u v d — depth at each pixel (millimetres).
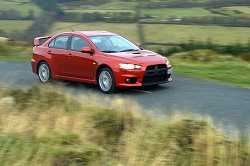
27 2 65062
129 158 5238
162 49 20781
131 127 6367
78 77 11266
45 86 9531
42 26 48531
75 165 5152
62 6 58750
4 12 57156
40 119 6984
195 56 17391
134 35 36406
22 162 5176
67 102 8148
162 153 5223
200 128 5875
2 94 8820
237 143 5504
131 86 10164
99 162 5211
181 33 35906
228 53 18125
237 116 7938
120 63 10211
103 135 6258
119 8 60250
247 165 4996
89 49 10781
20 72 14367
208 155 5102
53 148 5566
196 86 11508
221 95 10188
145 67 10203
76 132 6328
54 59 11805
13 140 5922
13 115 7266
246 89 11062
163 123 6344
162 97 9969
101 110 7223
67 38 11719
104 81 10578
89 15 52562
